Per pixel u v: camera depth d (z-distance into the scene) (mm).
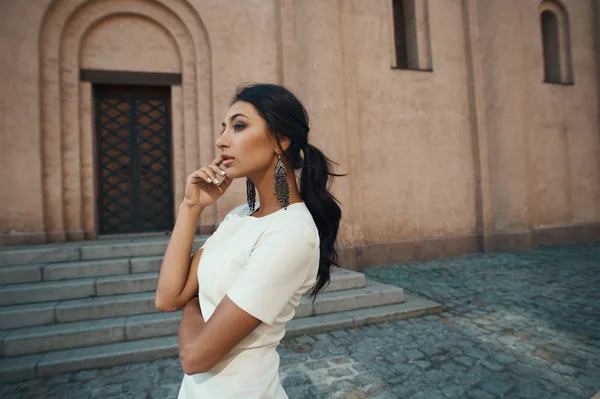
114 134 6715
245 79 6527
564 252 7953
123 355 3295
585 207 9375
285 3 6629
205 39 6500
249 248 898
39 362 3129
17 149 5523
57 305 3764
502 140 8023
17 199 5496
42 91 5734
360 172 7254
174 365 3248
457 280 5859
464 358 3176
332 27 6504
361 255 6965
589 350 3262
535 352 3252
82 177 6105
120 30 6328
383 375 2920
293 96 1003
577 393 2588
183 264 1036
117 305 3869
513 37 8047
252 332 868
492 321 4055
